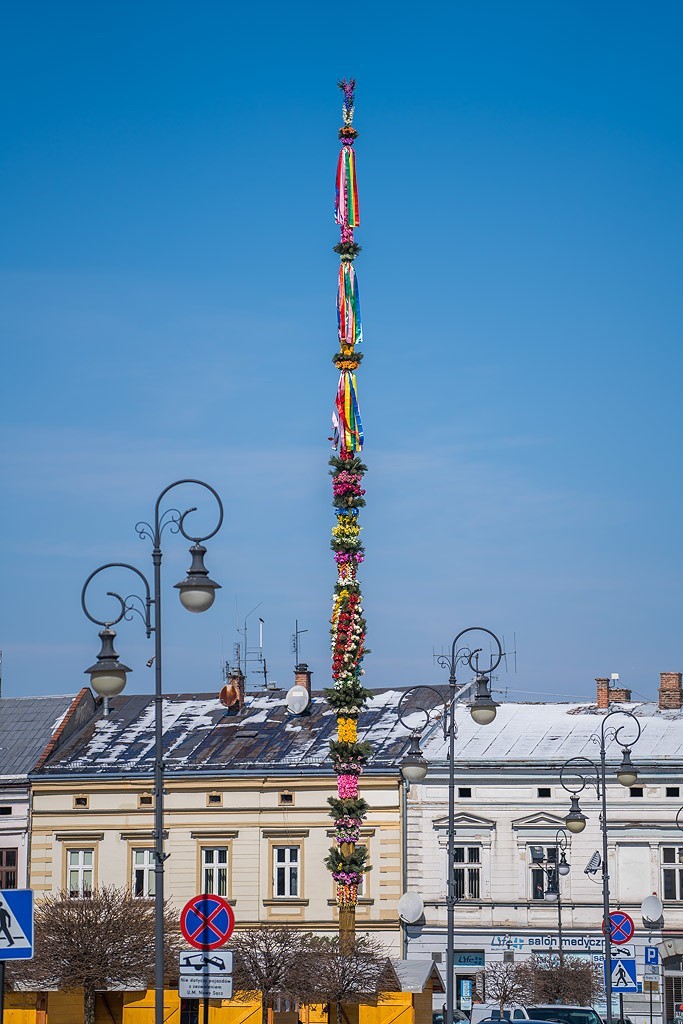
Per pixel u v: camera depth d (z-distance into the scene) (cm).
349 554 5378
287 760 6781
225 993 2633
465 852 6769
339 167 5544
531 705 7456
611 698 7531
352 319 5459
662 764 6744
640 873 6700
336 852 5297
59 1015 4622
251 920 6644
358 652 5366
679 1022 6272
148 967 4644
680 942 6594
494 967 6372
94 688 2716
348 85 5584
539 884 6731
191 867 6738
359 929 6612
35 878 6850
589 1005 6069
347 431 5394
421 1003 5416
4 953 2166
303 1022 5181
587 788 6756
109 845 6825
